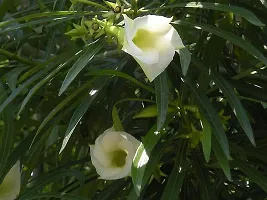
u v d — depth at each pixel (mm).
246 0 810
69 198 690
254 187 907
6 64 813
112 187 771
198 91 656
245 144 798
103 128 824
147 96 826
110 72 660
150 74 586
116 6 637
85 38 640
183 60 582
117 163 699
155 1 752
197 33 822
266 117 865
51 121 768
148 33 595
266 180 675
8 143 693
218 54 713
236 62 843
